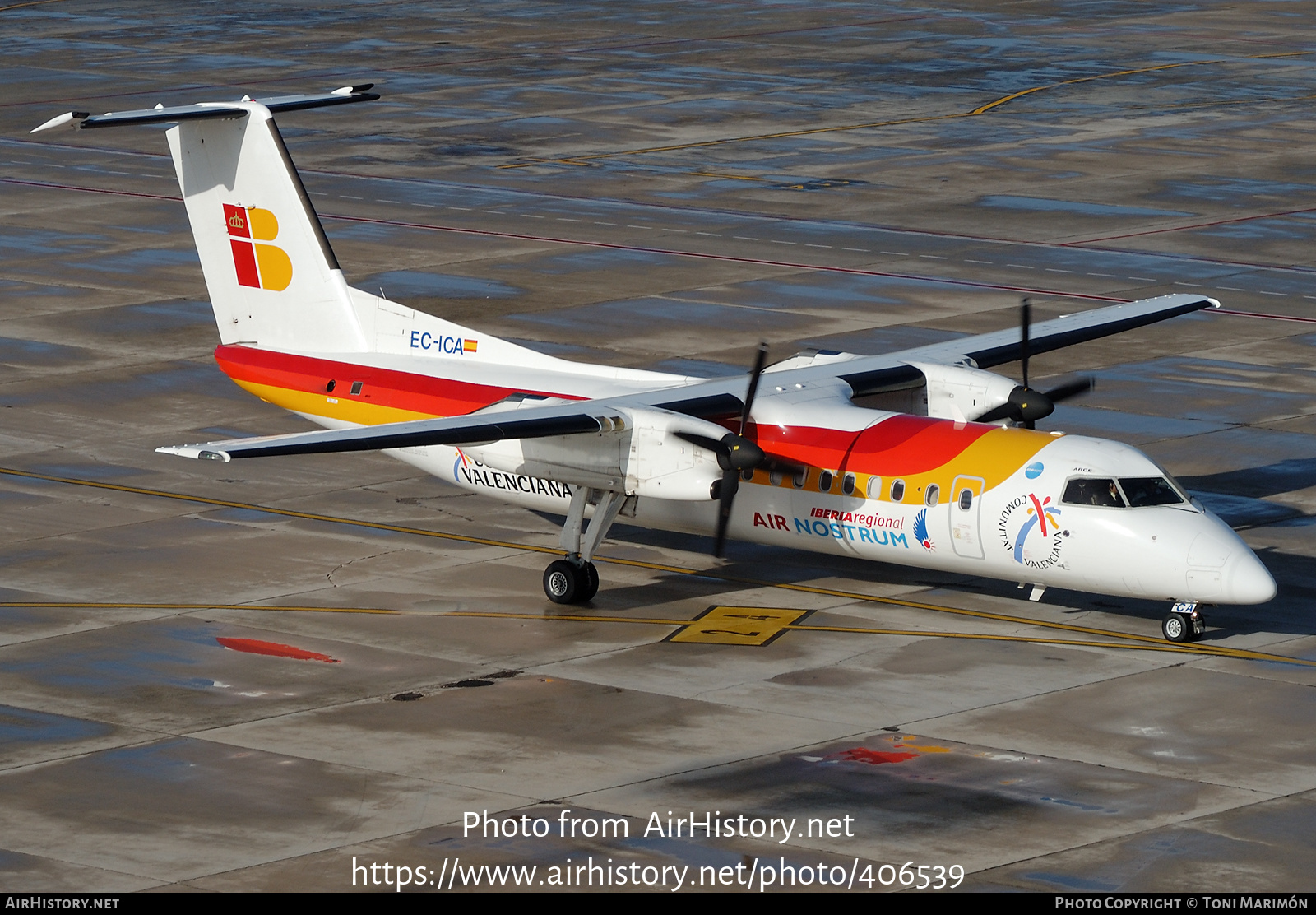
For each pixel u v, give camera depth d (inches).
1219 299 6688.0
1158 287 6835.6
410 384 4320.9
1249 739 3144.7
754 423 3981.3
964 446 3762.3
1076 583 3673.7
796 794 2906.0
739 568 4192.9
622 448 3777.1
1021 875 2623.0
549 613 3850.9
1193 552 3511.3
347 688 3388.3
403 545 4318.4
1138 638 3688.5
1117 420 5270.7
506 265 7190.0
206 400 5516.7
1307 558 4151.1
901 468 3789.4
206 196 4618.6
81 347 6048.2
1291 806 2861.7
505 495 4266.7
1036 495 3646.7
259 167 4507.9
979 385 4168.3
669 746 3105.3
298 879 2605.8
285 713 3257.9
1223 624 3764.8
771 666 3518.7
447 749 3093.0
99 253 7401.6
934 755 3063.5
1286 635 3693.4
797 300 6668.3
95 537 4311.0
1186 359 5944.9
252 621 3759.8
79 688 3368.6
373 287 6791.3
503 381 4244.6
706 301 6638.8
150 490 4697.3
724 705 3302.2
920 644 3646.7
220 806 2854.3
